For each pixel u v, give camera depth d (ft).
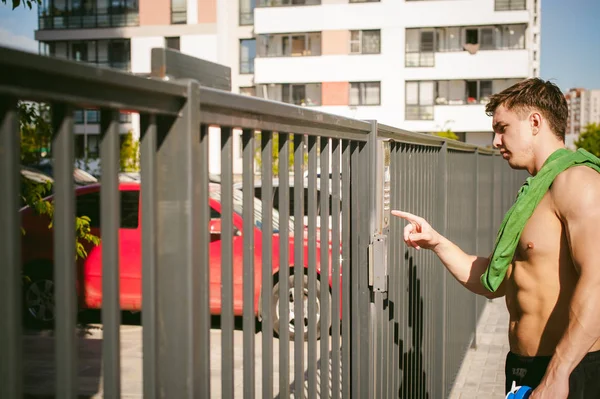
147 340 4.39
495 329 26.37
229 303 5.39
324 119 7.30
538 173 7.66
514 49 135.74
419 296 13.42
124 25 140.46
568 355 7.01
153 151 4.33
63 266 3.64
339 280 8.25
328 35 138.92
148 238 4.37
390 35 137.90
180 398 4.51
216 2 139.95
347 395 8.86
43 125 18.83
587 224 7.09
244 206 5.73
